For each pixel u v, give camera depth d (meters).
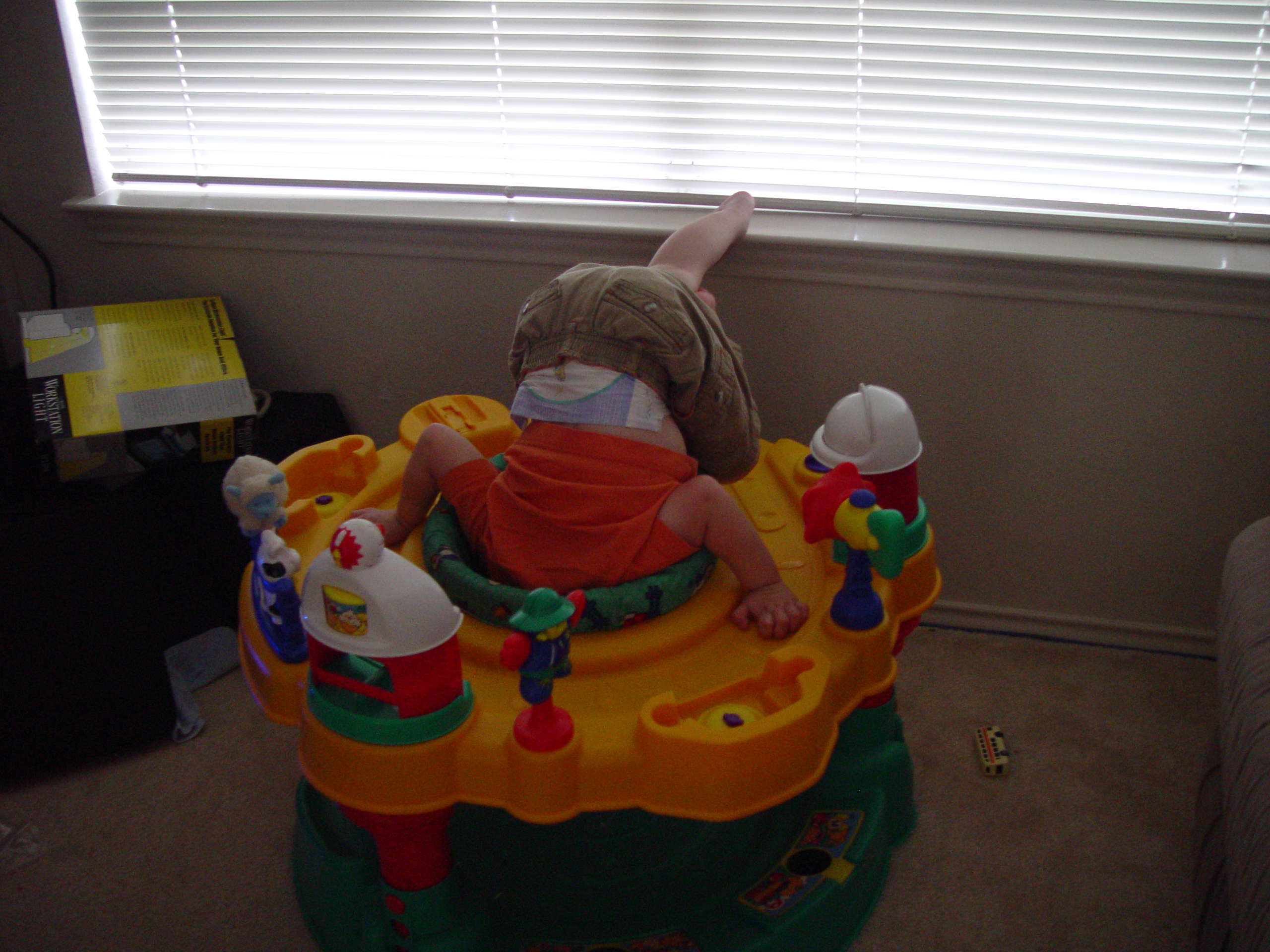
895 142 1.53
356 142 1.68
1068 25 1.42
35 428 1.46
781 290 1.54
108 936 1.16
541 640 0.85
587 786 0.93
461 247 1.61
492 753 0.92
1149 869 1.22
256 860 1.27
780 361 1.60
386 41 1.59
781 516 1.36
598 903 1.13
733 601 1.18
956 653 1.63
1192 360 1.44
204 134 1.71
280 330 1.75
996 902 1.18
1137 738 1.43
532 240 1.58
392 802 0.92
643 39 1.53
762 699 1.01
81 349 1.58
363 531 0.86
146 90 1.68
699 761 0.91
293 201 1.67
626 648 1.09
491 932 1.09
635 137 1.60
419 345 1.72
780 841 1.19
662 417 1.19
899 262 1.46
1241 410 1.46
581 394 1.17
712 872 1.16
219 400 1.54
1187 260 1.38
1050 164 1.50
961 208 1.53
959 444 1.58
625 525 1.12
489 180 1.67
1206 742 1.42
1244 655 0.96
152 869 1.25
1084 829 1.28
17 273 1.77
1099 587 1.63
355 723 0.91
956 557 1.67
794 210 1.59
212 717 1.50
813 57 1.49
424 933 1.04
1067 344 1.47
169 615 1.63
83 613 1.36
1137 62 1.41
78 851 1.28
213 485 1.54
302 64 1.62
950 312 1.49
